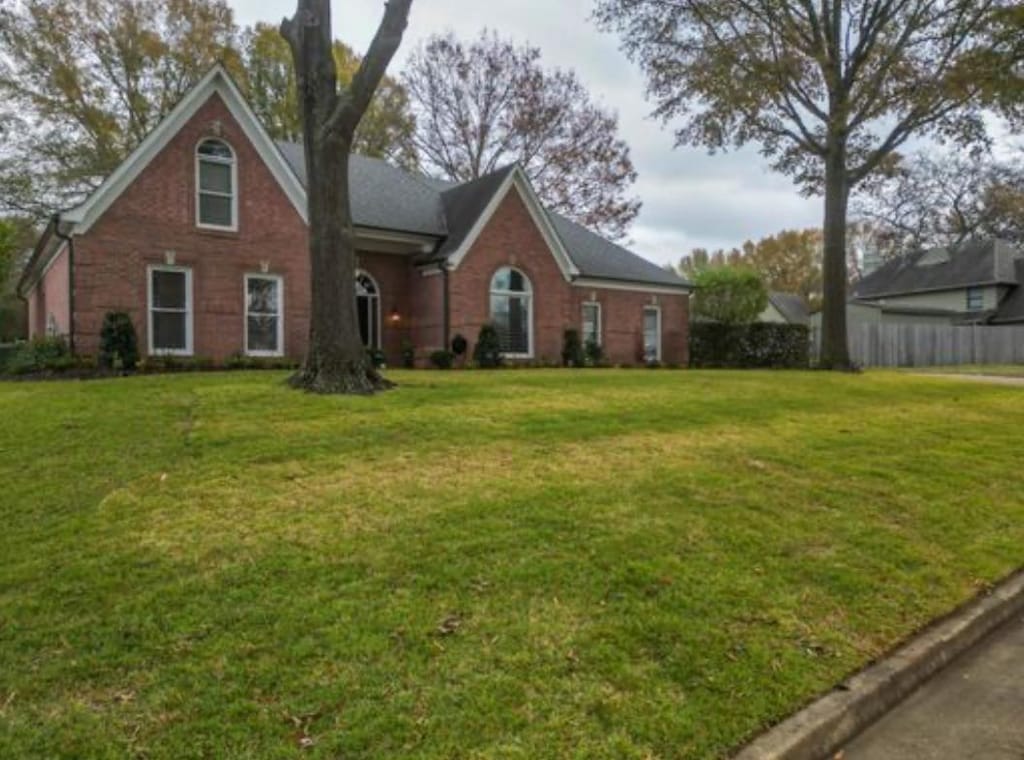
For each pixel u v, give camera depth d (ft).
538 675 10.76
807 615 13.56
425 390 33.22
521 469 20.49
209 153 51.90
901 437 29.14
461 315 61.67
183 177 50.70
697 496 19.02
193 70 98.99
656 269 82.69
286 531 15.21
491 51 109.29
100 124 94.17
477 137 111.34
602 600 13.12
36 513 16.11
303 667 10.59
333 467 19.83
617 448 23.48
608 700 10.31
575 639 11.75
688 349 81.71
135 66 96.22
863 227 190.70
